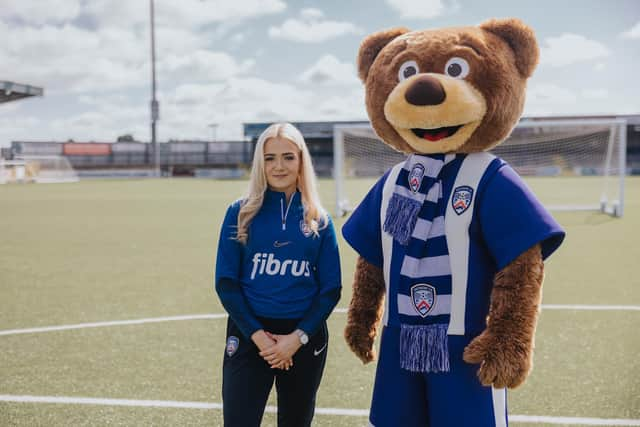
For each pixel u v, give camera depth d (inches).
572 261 307.4
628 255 323.3
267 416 120.8
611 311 202.4
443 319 77.5
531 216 75.2
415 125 81.0
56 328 183.5
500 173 78.7
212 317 197.0
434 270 77.7
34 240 398.3
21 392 130.6
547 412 119.3
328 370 145.1
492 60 82.1
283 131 87.4
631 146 1786.4
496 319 75.6
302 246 86.4
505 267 76.3
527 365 74.4
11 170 1566.2
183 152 2116.1
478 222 77.5
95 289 243.4
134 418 117.5
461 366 77.0
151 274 277.0
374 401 84.0
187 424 114.9
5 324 188.4
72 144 2066.9
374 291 90.2
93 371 143.9
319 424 115.0
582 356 154.0
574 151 1150.3
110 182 1461.6
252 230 87.0
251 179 88.3
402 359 79.4
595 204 675.4
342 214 576.1
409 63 84.7
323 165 1878.7
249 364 85.4
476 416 76.1
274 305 86.0
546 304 213.8
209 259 320.2
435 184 79.8
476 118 80.1
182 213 597.0
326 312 86.3
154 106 1772.9
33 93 1439.5
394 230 79.9
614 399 125.4
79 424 114.6
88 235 424.5
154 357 154.8
